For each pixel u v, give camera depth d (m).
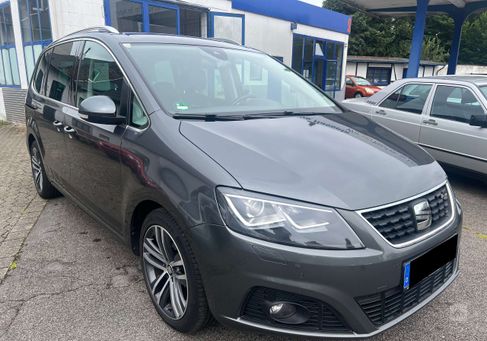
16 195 4.88
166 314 2.43
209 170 2.03
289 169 2.04
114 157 2.65
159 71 2.82
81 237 3.70
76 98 3.37
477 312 2.64
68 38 3.84
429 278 2.20
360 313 1.89
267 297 1.90
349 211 1.91
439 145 5.37
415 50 13.23
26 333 2.42
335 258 1.83
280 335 1.92
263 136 2.37
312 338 1.92
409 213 2.07
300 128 2.61
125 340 2.35
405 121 5.80
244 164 2.04
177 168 2.15
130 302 2.72
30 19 9.89
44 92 4.11
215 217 1.93
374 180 2.09
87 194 3.24
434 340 2.38
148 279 2.58
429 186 2.25
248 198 1.91
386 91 6.28
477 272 3.15
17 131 10.16
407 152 2.54
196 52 3.21
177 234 2.14
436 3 17.23
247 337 2.37
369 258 1.86
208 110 2.72
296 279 1.83
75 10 8.78
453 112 5.28
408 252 1.98
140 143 2.44
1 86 12.38
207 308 2.15
